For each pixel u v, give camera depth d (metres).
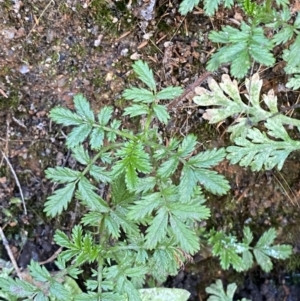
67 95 0.22
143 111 0.18
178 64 0.22
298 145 0.21
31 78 0.22
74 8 0.21
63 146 0.23
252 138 0.21
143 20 0.21
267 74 0.22
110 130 0.19
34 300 0.18
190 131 0.23
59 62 0.22
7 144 0.23
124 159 0.17
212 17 0.21
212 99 0.21
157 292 0.23
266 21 0.18
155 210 0.22
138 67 0.18
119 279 0.19
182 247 0.18
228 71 0.22
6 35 0.21
